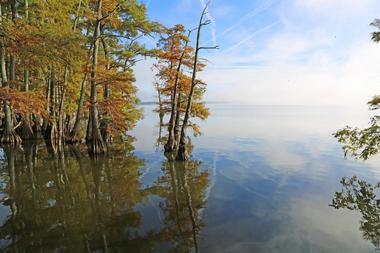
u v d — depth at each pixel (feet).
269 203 32.35
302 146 78.48
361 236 24.03
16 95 35.60
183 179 42.68
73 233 24.04
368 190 37.17
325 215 28.66
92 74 60.13
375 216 28.32
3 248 21.30
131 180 41.29
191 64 65.67
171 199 33.47
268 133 113.09
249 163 55.47
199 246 22.20
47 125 79.71
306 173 47.16
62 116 72.74
